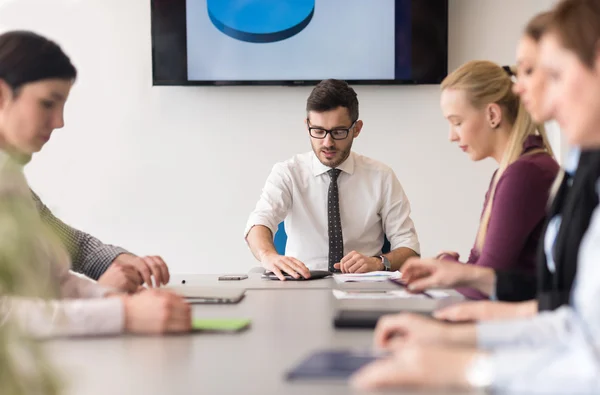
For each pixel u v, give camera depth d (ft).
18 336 2.16
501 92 6.89
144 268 7.20
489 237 6.48
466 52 13.56
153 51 13.26
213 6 13.24
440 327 3.52
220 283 8.12
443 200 13.56
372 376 2.80
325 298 6.41
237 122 13.51
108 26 13.41
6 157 2.57
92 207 13.51
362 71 13.35
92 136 13.46
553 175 6.41
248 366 3.43
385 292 6.75
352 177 11.16
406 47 13.35
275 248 10.44
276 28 13.28
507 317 4.55
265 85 13.34
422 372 2.75
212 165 13.53
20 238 2.27
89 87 13.44
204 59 13.30
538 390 2.56
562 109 3.21
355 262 9.17
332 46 13.32
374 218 11.14
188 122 13.50
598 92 3.08
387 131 13.53
